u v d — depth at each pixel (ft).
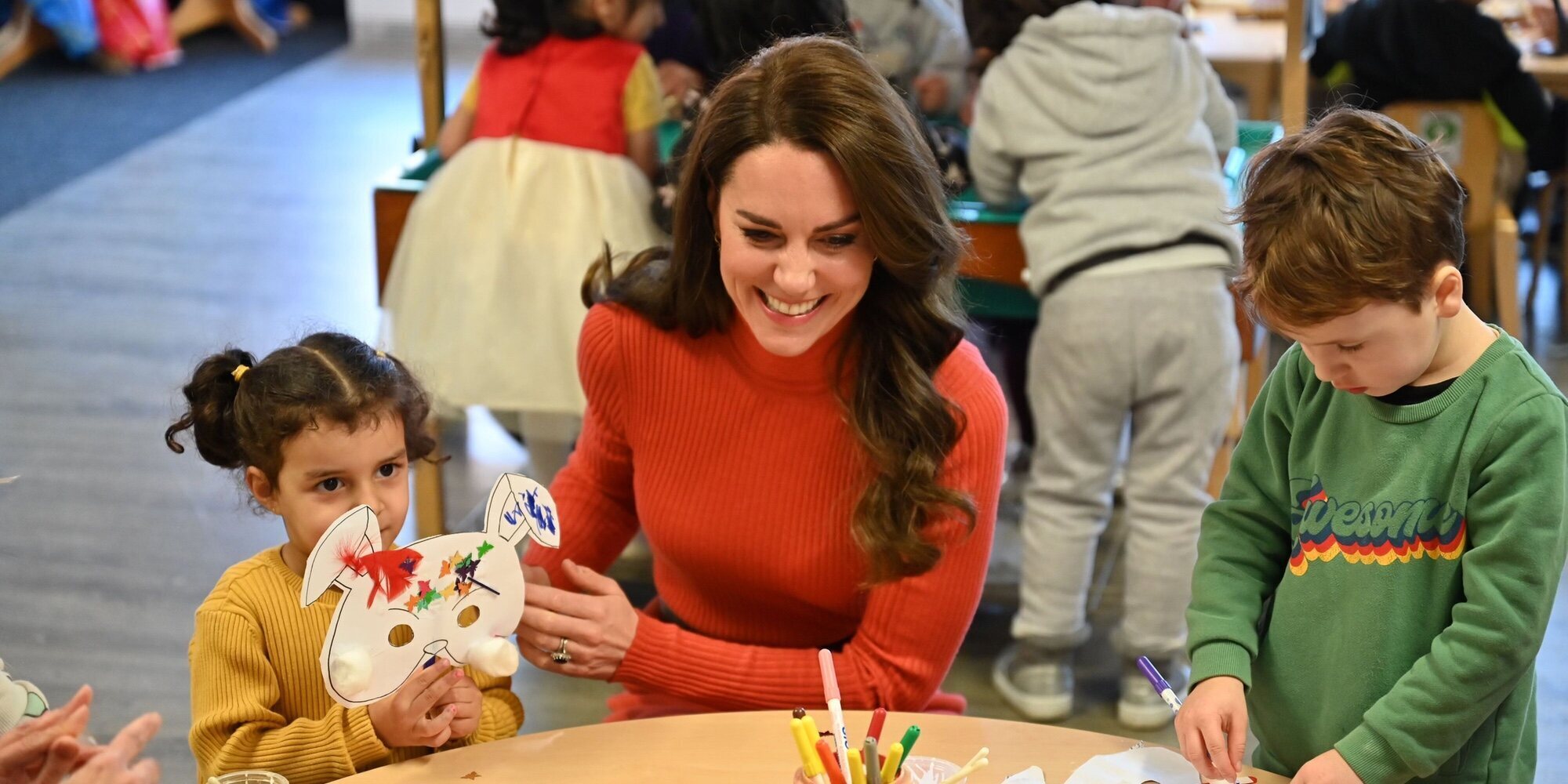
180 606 8.66
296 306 12.95
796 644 5.05
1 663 4.25
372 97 19.89
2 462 10.20
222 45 22.41
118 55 20.56
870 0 8.36
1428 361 3.65
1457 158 10.85
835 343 4.48
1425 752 3.64
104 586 8.82
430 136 9.11
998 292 8.20
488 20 8.18
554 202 7.75
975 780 3.87
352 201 15.83
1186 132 7.08
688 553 4.86
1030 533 7.63
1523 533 3.56
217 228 14.88
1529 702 3.98
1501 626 3.57
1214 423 7.22
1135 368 7.00
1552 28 11.84
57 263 13.78
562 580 5.10
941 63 8.58
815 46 4.09
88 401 11.14
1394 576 3.80
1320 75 11.16
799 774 3.53
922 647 4.62
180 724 7.50
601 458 5.10
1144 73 7.02
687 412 4.75
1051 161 7.07
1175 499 7.31
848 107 3.92
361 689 3.67
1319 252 3.48
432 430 8.20
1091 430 7.27
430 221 7.87
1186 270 6.93
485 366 7.74
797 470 4.64
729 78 4.22
